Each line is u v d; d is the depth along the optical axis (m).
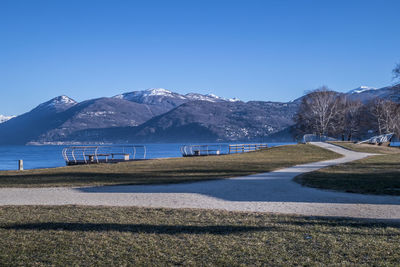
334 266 6.04
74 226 8.64
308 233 7.88
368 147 49.09
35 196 13.52
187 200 12.17
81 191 14.64
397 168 23.12
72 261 6.43
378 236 7.61
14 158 75.75
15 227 8.60
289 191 13.94
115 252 6.82
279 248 6.93
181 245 7.16
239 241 7.37
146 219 9.26
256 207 10.82
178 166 26.83
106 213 10.01
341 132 70.56
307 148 46.56
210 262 6.28
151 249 6.95
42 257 6.62
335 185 15.23
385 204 11.16
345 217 9.35
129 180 18.09
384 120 66.00
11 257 6.63
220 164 28.16
